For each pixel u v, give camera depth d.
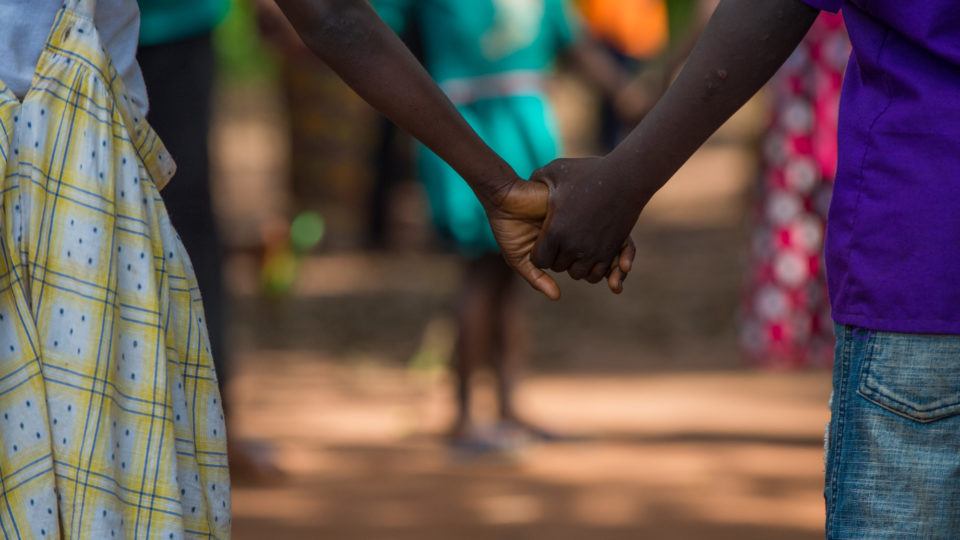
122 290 2.44
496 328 6.28
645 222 14.09
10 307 2.37
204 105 4.72
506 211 2.87
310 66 11.90
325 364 8.76
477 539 4.88
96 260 2.39
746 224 13.48
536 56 6.12
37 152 2.39
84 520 2.35
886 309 2.39
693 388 7.75
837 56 6.01
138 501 2.40
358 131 12.27
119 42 2.58
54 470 2.36
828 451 2.51
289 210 12.32
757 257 6.42
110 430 2.38
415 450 6.24
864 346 2.43
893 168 2.38
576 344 9.45
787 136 6.18
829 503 2.49
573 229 2.80
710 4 5.65
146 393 2.42
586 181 2.78
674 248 12.71
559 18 6.27
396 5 6.18
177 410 2.51
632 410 7.10
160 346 2.44
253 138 20.75
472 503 5.36
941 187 2.33
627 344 9.44
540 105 6.11
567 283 11.38
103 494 2.36
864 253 2.41
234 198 14.89
